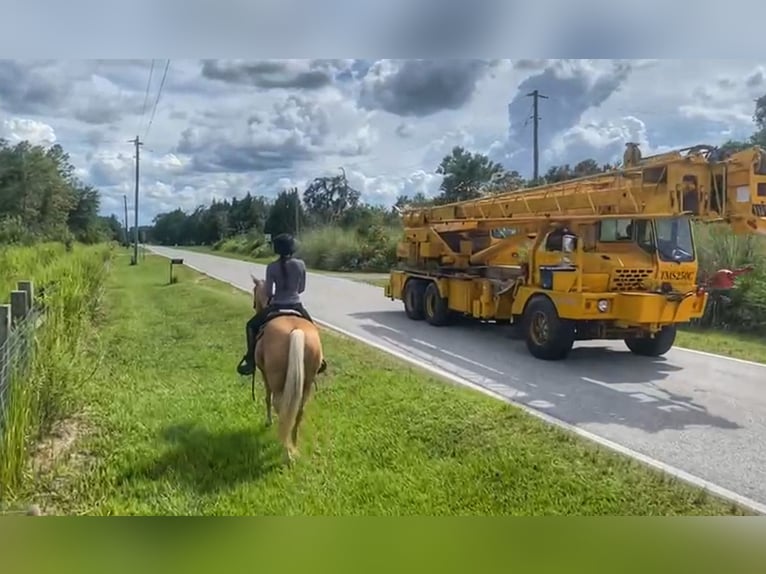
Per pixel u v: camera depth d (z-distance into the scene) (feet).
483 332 41.91
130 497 16.03
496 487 16.57
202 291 57.00
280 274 20.13
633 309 30.27
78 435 19.95
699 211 26.66
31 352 19.60
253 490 16.34
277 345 18.42
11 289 34.53
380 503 15.74
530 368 30.86
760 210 24.82
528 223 36.88
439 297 43.65
